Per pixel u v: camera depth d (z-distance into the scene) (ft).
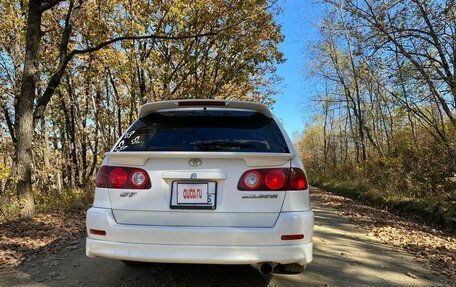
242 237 9.89
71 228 21.59
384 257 17.43
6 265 14.62
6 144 64.80
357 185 55.67
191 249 9.89
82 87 75.72
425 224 29.22
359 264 15.90
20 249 16.84
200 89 57.52
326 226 25.86
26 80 27.37
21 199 26.14
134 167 10.54
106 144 80.64
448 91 40.81
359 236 22.63
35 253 16.33
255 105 12.31
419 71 43.55
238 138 11.31
